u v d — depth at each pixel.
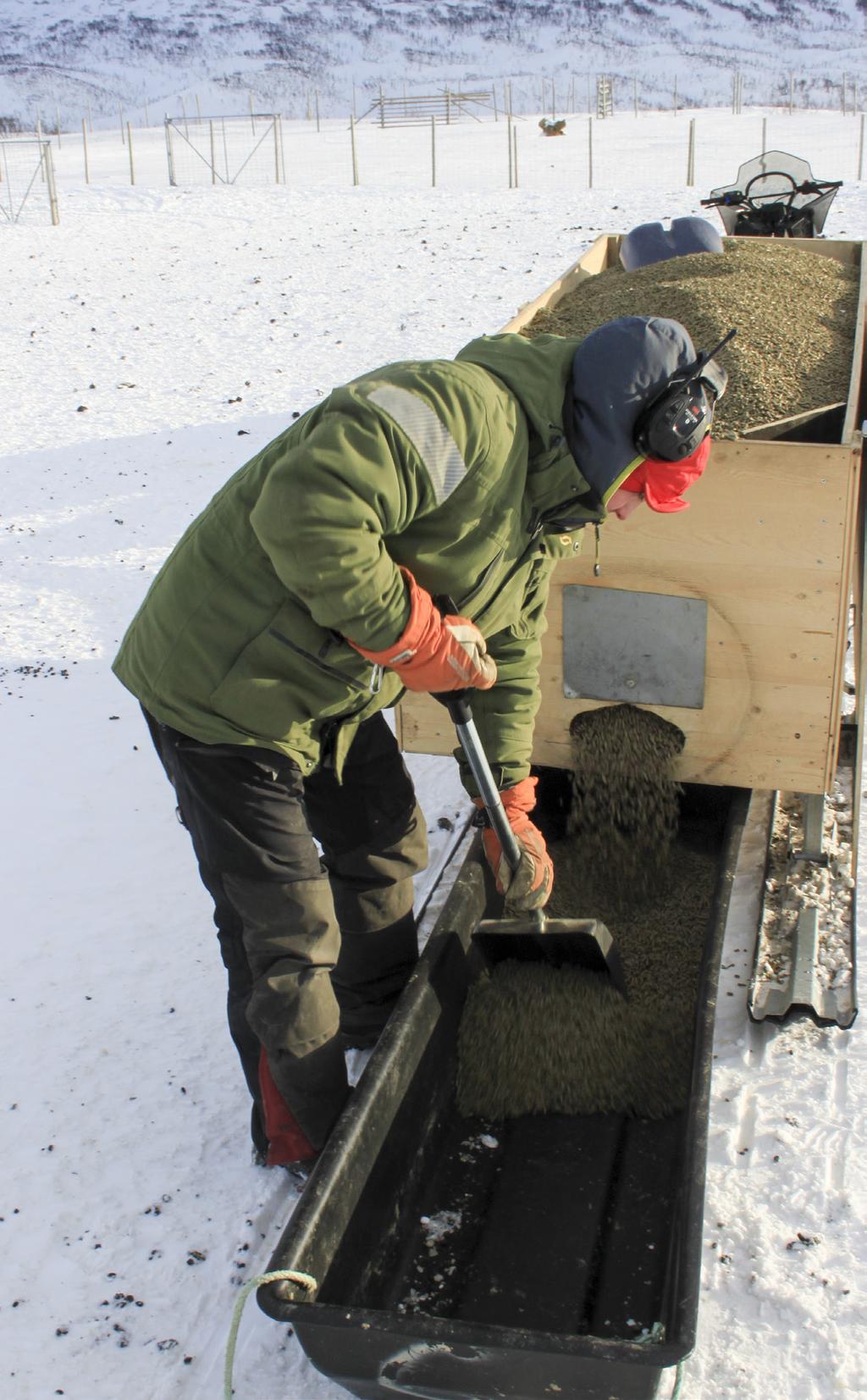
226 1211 2.33
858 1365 1.98
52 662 4.58
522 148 20.27
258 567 1.94
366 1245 2.04
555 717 2.92
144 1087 2.63
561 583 2.75
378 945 2.54
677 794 2.96
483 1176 2.34
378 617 1.79
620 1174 2.32
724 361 3.17
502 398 1.85
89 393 7.98
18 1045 2.75
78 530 5.77
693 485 2.55
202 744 2.02
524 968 2.63
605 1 105.00
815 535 2.52
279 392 7.72
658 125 24.09
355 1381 1.81
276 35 100.88
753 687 2.71
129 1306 2.15
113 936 3.10
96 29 101.81
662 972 2.71
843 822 3.29
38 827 3.58
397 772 2.46
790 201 5.27
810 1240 2.20
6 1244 2.27
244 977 2.30
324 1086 2.18
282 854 2.07
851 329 3.55
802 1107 2.47
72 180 18.62
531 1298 2.09
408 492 1.78
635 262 4.27
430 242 11.91
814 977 2.72
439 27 102.69
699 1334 2.04
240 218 14.02
